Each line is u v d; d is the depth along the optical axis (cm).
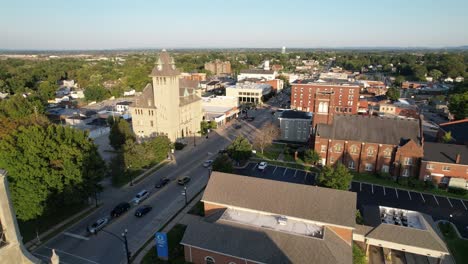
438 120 11975
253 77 19712
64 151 4600
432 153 6272
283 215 3903
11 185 4000
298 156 7625
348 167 6850
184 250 3794
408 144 6175
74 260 3884
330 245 3434
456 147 6331
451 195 5806
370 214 4272
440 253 3556
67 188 4412
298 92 12938
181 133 8981
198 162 7212
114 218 4838
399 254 4059
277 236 3519
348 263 3338
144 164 6369
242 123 11169
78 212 4984
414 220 4156
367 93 16712
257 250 3425
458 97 11212
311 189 4066
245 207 4072
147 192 5509
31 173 4116
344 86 12156
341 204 3850
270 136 8512
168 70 8106
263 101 15338
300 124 8788
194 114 9588
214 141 8944
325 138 6888
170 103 8231
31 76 19675
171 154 7762
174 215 4925
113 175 5797
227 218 3978
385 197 5691
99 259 3912
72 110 12344
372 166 6650
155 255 3981
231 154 6819
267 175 6538
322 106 7794
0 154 4028
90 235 4400
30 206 4069
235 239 3569
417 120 6612
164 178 6088
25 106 9725
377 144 6481
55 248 4103
